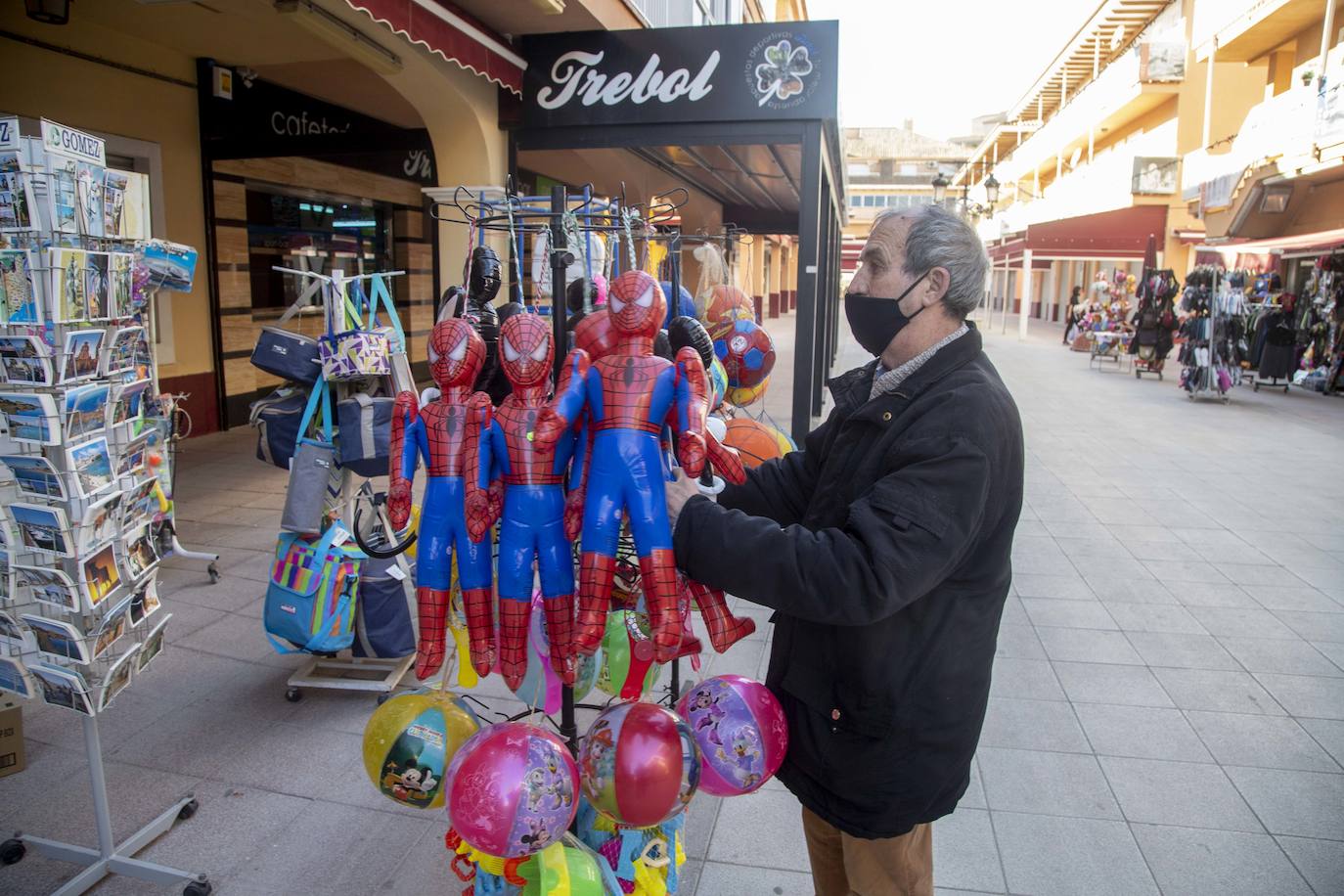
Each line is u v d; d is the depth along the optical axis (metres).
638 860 1.98
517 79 6.47
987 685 1.66
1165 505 7.13
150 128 7.70
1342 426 11.02
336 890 2.56
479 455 1.67
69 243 2.28
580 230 2.21
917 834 1.71
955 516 1.44
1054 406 12.59
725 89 6.39
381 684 3.65
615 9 7.11
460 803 1.64
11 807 2.90
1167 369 17.98
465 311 2.20
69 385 2.25
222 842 2.76
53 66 6.79
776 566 1.44
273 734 3.42
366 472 3.65
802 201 6.66
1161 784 3.16
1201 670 4.09
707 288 4.26
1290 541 6.16
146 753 3.26
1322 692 3.88
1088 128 27.22
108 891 2.53
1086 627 4.60
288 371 3.52
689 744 1.72
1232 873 2.69
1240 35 16.52
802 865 2.75
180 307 8.30
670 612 1.53
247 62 7.92
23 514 2.27
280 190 9.41
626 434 1.56
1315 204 14.95
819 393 10.70
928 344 1.66
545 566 1.67
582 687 2.03
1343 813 3.00
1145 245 19.00
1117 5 25.55
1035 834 2.87
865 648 1.58
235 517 6.13
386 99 8.80
